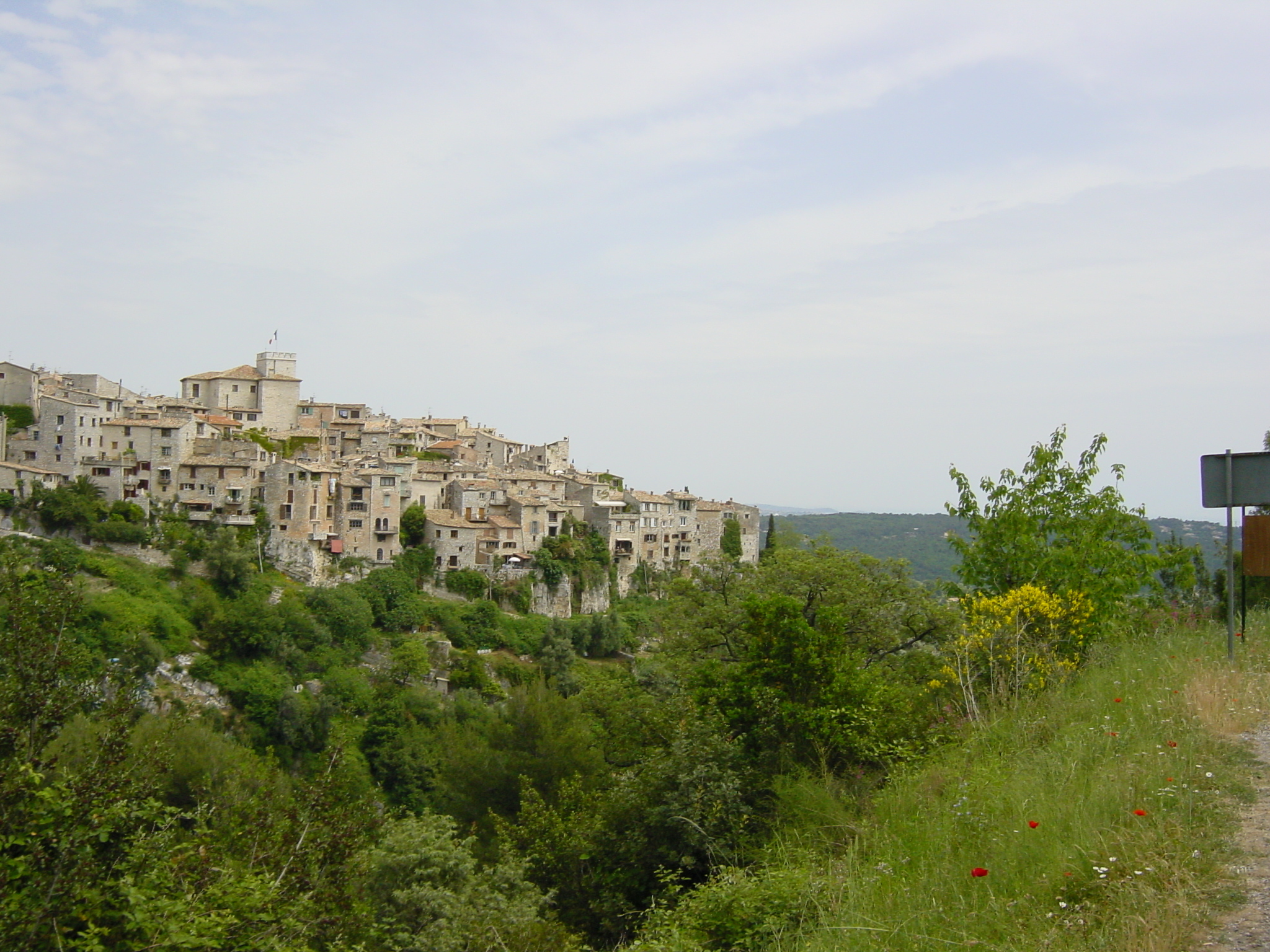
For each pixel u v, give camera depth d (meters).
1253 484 22.02
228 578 109.50
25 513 111.31
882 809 19.53
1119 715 19.38
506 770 49.75
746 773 24.83
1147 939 10.49
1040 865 13.33
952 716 25.69
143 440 123.94
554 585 133.38
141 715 55.94
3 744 20.86
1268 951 9.95
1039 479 37.81
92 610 92.75
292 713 93.38
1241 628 27.67
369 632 111.88
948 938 12.50
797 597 45.66
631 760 37.34
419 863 30.72
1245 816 13.31
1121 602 34.28
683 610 51.44
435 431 179.75
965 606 29.75
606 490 158.75
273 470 122.44
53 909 17.91
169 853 21.14
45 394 132.38
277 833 26.52
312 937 24.56
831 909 15.28
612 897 25.75
